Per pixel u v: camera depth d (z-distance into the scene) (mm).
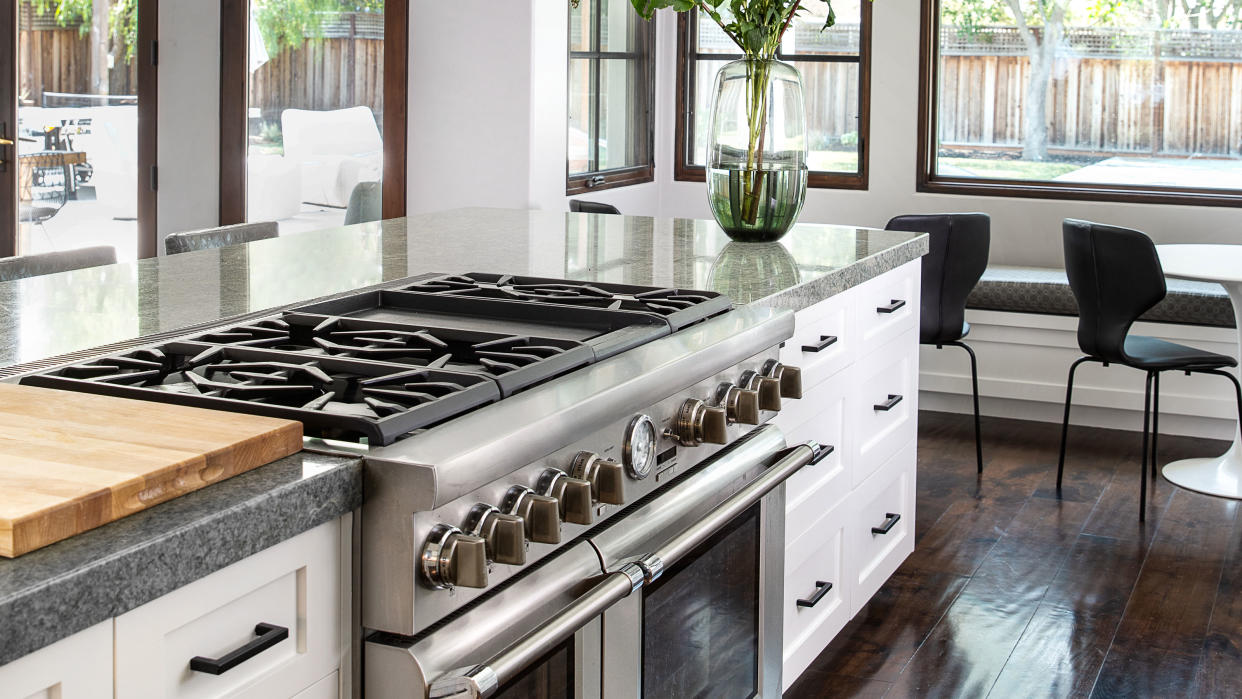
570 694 1530
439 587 1277
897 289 3146
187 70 5602
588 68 5797
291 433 1246
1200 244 5297
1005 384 5324
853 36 6129
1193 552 3754
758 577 2150
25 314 1925
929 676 2926
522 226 3281
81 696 977
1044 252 5875
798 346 2467
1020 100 5965
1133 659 3018
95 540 1010
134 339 1715
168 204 5715
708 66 6465
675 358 1712
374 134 5402
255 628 1154
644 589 1689
